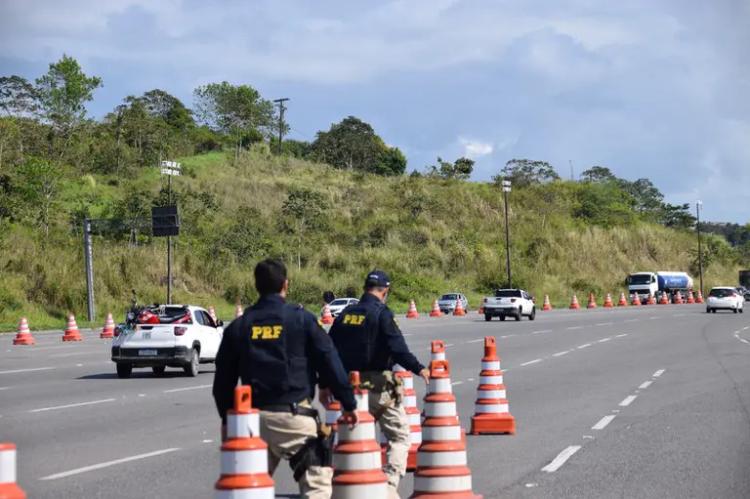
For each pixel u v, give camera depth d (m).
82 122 183.62
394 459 16.14
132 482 18.83
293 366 11.66
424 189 193.12
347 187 189.38
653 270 195.62
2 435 25.34
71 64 187.00
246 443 9.63
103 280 108.25
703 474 19.08
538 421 27.22
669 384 37.31
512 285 154.62
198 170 185.38
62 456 21.98
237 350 11.79
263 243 136.62
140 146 185.62
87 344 68.00
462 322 95.31
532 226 190.25
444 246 162.62
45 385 39.47
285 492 17.81
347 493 12.93
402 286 137.88
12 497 8.31
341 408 12.65
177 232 97.94
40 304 100.75
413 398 19.81
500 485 18.11
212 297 117.00
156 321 43.47
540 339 67.31
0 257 103.50
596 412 29.16
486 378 25.16
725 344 60.66
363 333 16.12
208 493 17.73
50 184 140.62
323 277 129.50
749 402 31.23
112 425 27.34
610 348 57.91
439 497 15.55
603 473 19.31
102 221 97.00
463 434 17.12
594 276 178.00
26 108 176.88
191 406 32.03
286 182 183.62
